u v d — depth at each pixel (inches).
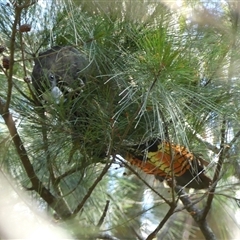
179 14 35.6
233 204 51.8
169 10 35.1
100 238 43.3
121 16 35.3
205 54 35.1
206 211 44.9
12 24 36.6
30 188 39.5
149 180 51.2
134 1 35.0
